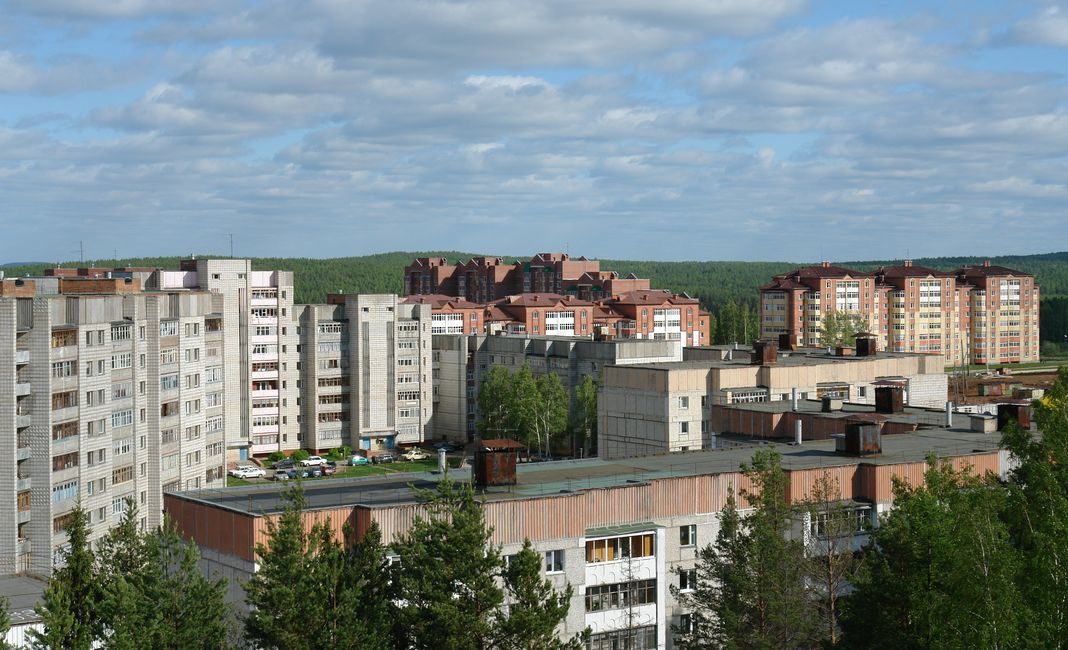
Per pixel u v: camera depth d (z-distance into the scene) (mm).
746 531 81938
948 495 67938
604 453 154000
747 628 71625
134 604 62906
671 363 155750
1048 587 61875
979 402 180500
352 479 86500
